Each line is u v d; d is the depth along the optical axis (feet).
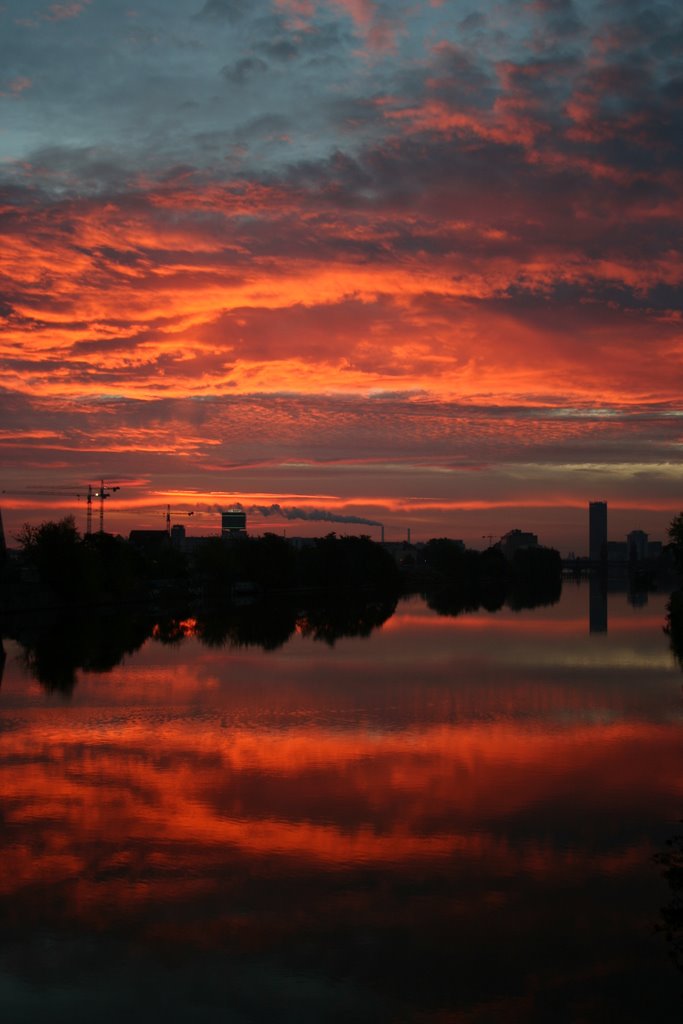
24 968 69.10
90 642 290.97
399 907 78.89
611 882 83.87
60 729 149.89
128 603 504.43
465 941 72.90
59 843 94.12
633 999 64.59
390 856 90.27
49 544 441.68
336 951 71.36
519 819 101.35
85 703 174.81
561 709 167.22
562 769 122.72
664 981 66.90
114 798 109.70
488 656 250.98
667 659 242.37
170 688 193.67
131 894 81.76
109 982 67.10
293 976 67.77
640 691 188.03
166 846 93.15
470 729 149.18
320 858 89.97
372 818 101.76
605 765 124.57
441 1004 64.13
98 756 130.93
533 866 87.76
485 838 95.40
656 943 72.43
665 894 81.30
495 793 111.34
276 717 159.84
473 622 385.91
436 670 221.87
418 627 356.79
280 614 433.48
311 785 115.34
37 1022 62.23
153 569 633.20
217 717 159.84
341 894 81.56
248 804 106.93
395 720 156.76
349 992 65.77
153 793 111.75
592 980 67.15
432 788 113.60
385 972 68.39
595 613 451.94
